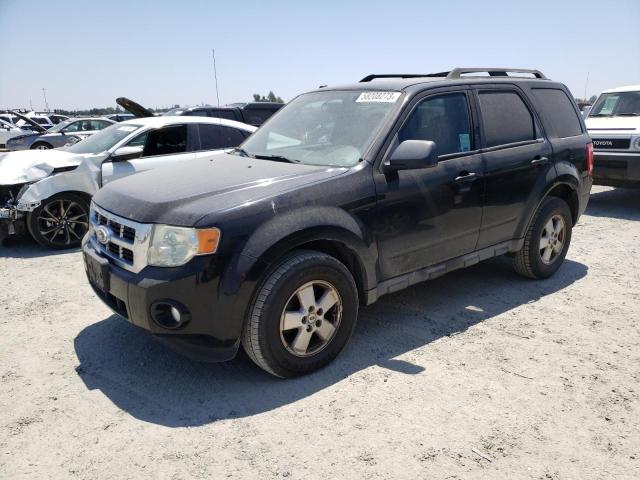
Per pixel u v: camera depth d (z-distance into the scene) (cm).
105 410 304
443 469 253
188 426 289
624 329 405
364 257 351
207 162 415
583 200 530
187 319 296
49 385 332
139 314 304
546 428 284
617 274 532
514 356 363
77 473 253
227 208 302
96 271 339
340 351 353
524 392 318
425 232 387
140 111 1022
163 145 732
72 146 753
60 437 280
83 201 667
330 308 342
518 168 449
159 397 318
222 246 294
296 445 272
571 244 647
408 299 468
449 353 368
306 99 461
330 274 332
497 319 425
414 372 342
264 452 267
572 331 402
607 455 263
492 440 274
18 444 275
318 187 333
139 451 268
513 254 492
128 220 317
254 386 328
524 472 251
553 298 469
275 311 311
